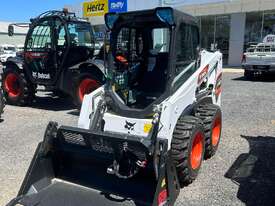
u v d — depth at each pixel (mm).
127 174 3518
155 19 3963
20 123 7125
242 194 3885
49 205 3457
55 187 3783
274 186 4066
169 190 3369
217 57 5348
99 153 3686
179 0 18625
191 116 4184
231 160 4859
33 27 8406
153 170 3484
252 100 9016
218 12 17844
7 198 3871
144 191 3590
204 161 4832
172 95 3938
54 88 8305
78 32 8344
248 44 17719
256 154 5074
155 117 3744
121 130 3979
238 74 14992
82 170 3941
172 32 3869
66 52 7930
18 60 9008
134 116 3969
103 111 4211
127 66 4449
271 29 16969
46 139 3756
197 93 4625
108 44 4234
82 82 7602
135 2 19438
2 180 4324
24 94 8867
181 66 4211
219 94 5668
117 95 4223
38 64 8438
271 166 4641
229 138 5832
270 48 12664
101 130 4105
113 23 4172
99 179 3836
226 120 7016
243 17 17422
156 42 4379
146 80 4457
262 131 6219
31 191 3631
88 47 8484
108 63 4254
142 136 3787
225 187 4055
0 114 7340
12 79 9117
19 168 4695
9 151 5367
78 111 8023
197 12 18391
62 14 8164
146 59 4520
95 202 3512
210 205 3656
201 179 4273
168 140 3645
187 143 3816
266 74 13742
